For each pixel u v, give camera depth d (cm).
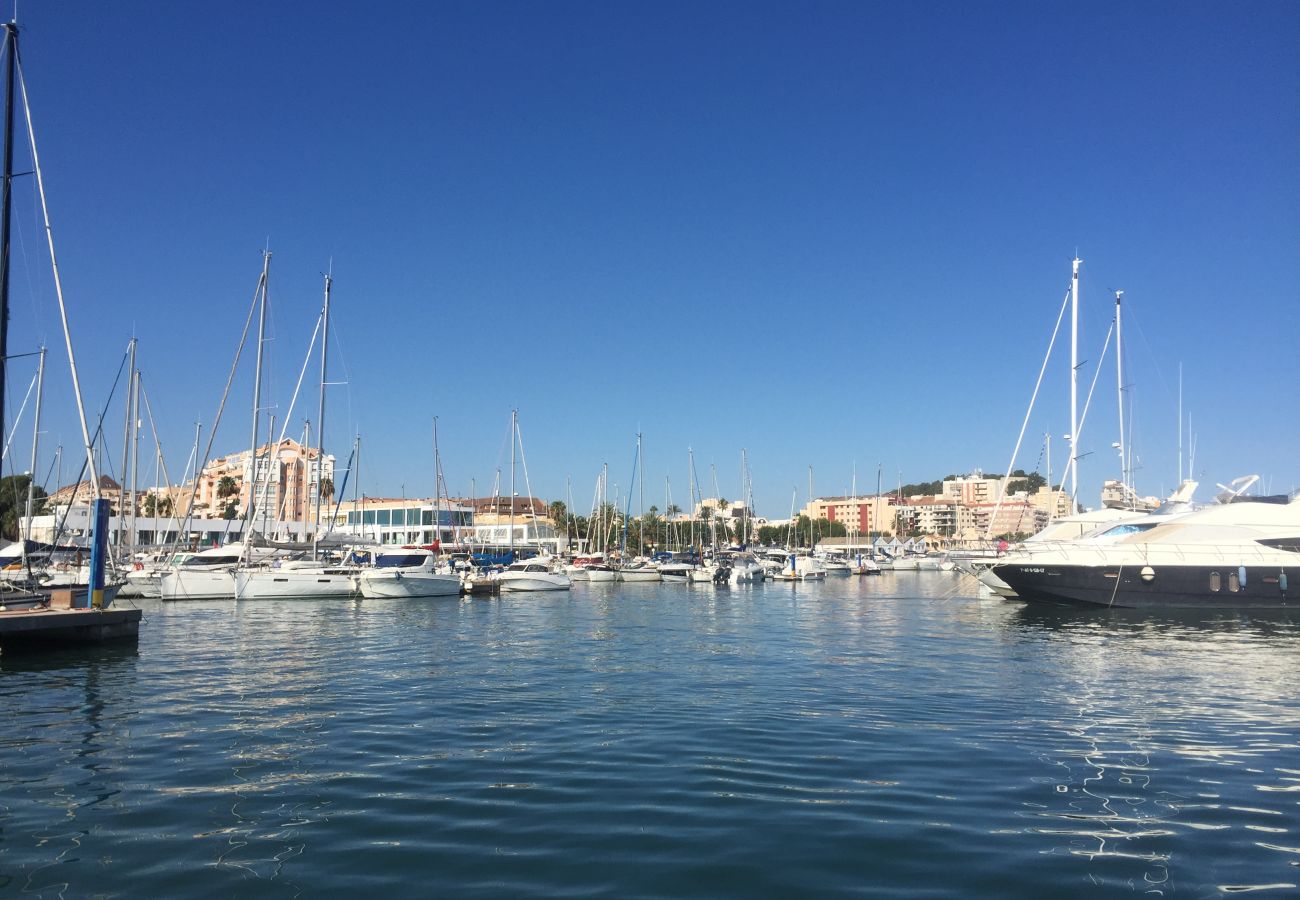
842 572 10325
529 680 2123
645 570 8219
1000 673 2242
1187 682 2084
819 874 862
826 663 2453
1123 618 3888
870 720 1608
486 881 846
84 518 7456
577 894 816
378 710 1712
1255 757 1327
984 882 842
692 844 945
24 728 1532
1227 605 4059
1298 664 2416
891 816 1038
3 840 960
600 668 2345
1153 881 845
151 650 2700
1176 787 1164
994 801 1098
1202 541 4119
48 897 810
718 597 5988
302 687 1998
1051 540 4569
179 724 1569
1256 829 995
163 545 6969
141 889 829
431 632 3384
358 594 5284
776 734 1485
